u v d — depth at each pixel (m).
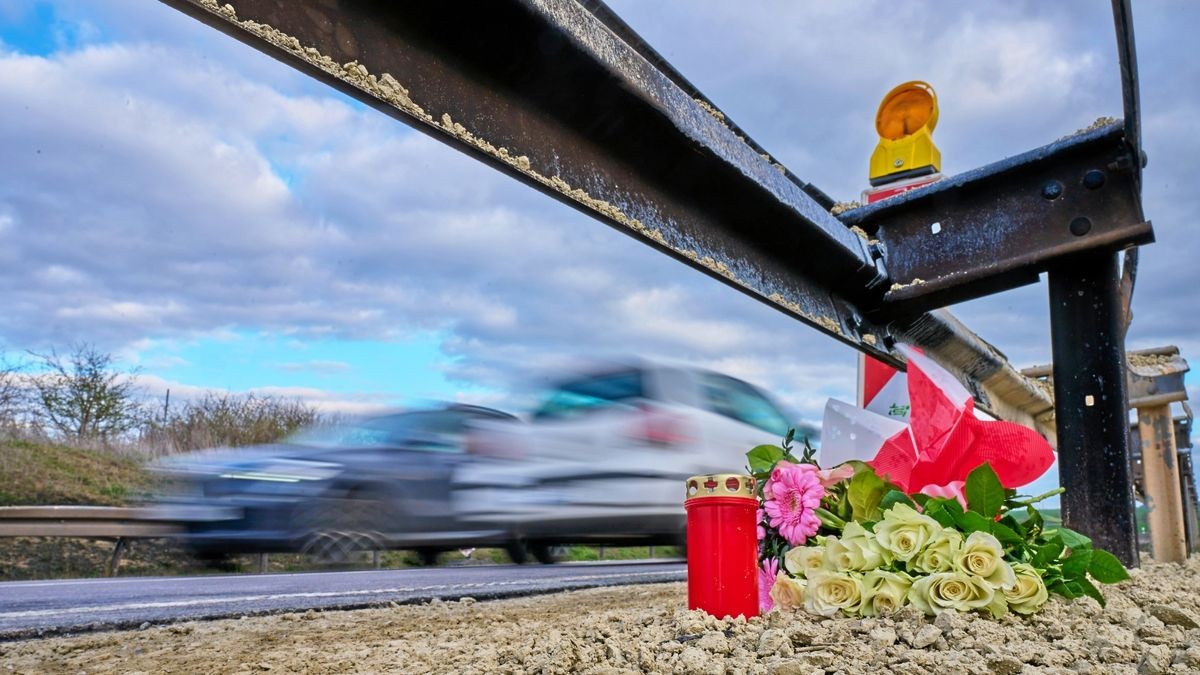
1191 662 1.31
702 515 1.77
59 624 2.84
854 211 2.82
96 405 13.77
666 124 1.71
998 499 1.83
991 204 2.61
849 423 2.22
